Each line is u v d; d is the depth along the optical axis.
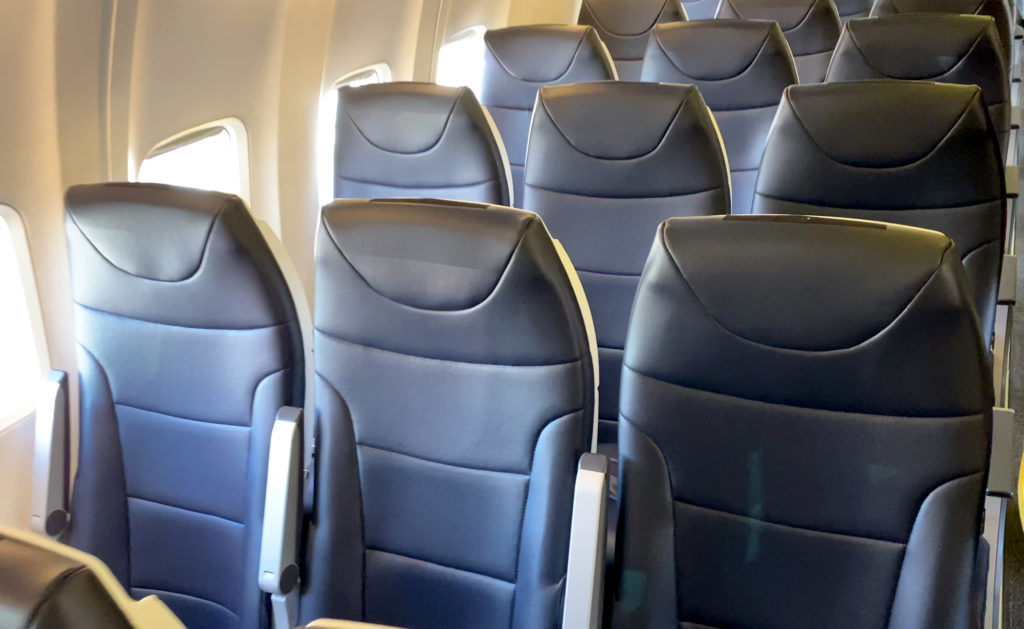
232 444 1.42
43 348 1.85
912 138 1.65
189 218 1.31
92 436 1.52
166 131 2.12
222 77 2.30
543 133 1.98
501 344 1.18
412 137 2.27
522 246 1.13
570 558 1.14
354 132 2.35
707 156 1.87
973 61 2.72
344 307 1.27
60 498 1.54
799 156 1.71
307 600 1.39
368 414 1.31
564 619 1.15
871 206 1.72
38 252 1.80
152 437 1.49
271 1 2.38
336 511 1.35
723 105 2.94
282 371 1.36
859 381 1.01
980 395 0.98
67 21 1.73
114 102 1.90
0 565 0.38
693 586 1.16
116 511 1.54
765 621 1.13
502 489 1.24
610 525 1.56
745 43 2.84
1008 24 3.84
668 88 1.88
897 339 0.98
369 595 1.36
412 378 1.26
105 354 1.48
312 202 2.93
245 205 1.32
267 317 1.34
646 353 1.10
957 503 1.01
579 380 1.17
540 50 3.21
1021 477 1.02
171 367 1.42
